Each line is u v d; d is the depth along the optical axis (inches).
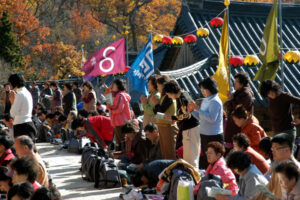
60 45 2116.1
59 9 2561.5
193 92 775.1
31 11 2378.2
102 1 2628.0
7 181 281.3
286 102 366.6
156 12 2760.8
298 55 548.4
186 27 984.3
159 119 376.2
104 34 2576.3
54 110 755.4
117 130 484.7
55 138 658.2
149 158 386.0
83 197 355.6
